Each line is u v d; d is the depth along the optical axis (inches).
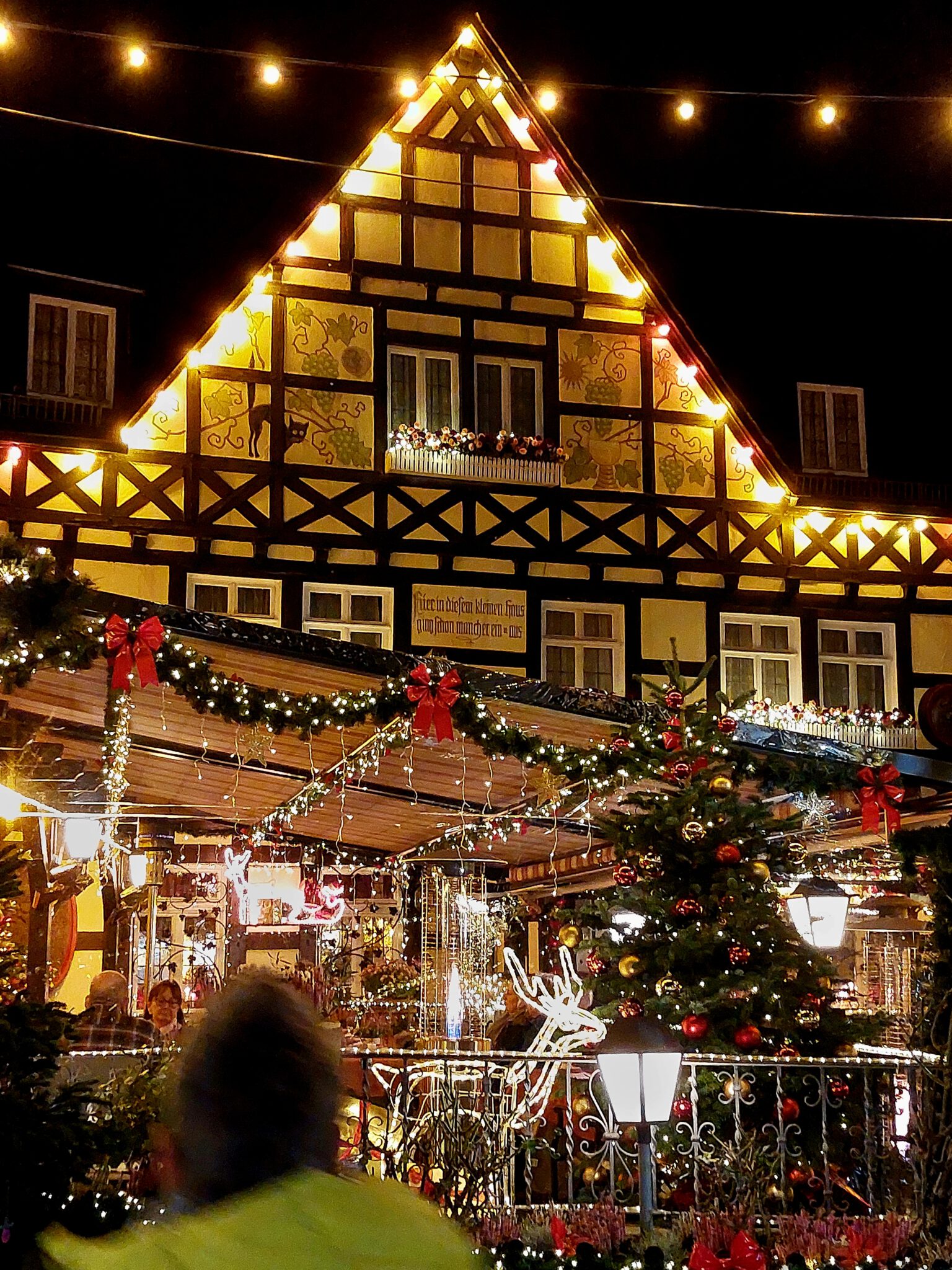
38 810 493.4
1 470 713.0
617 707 422.0
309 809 621.3
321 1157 93.5
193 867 707.4
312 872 738.8
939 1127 336.2
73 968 700.7
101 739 547.8
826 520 864.9
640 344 842.2
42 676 440.5
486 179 821.2
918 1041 348.2
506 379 815.1
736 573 839.1
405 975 674.2
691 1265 266.2
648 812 415.8
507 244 821.2
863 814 422.3
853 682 864.9
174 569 743.1
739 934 374.9
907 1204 341.4
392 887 763.4
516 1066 382.6
